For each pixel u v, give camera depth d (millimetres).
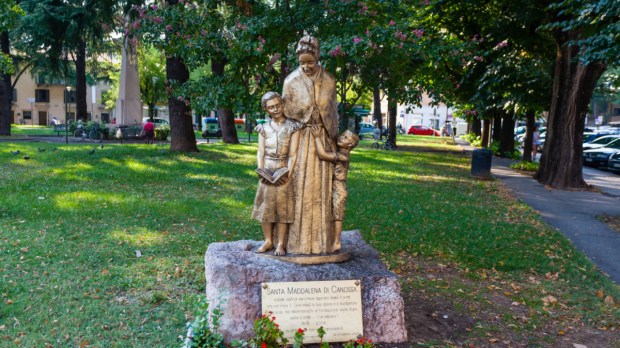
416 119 69875
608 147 25438
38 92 63906
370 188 13375
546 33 17953
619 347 4910
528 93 18688
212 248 5062
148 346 4543
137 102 29172
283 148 4688
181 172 14625
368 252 5277
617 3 9289
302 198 4715
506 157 27281
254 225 8828
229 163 16953
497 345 4801
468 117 24828
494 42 18750
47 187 11539
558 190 15297
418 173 17531
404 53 10352
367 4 10570
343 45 9484
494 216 10672
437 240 8438
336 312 4500
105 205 9883
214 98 10711
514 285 6551
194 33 10844
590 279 6910
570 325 5398
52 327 4848
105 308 5293
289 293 4453
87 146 22016
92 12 21938
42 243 7301
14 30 24625
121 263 6672
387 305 4629
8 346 4465
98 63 38344
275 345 4109
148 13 11211
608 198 14000
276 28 10562
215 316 4234
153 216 9219
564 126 15969
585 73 15484
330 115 4797
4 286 5664
